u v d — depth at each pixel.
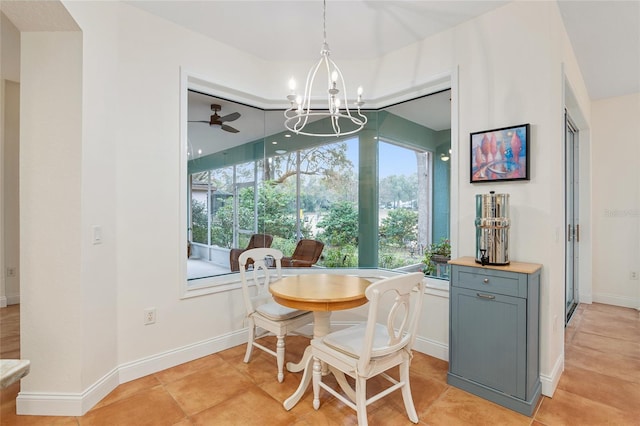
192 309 2.64
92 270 2.01
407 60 2.87
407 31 2.65
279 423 1.84
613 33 2.65
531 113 2.18
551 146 2.10
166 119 2.49
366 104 3.13
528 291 1.89
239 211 3.17
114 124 2.21
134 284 2.33
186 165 2.60
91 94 1.99
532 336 1.94
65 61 1.91
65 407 1.90
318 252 3.33
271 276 3.15
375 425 1.81
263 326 2.43
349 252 3.29
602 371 2.44
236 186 3.14
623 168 4.09
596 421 1.85
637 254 4.02
